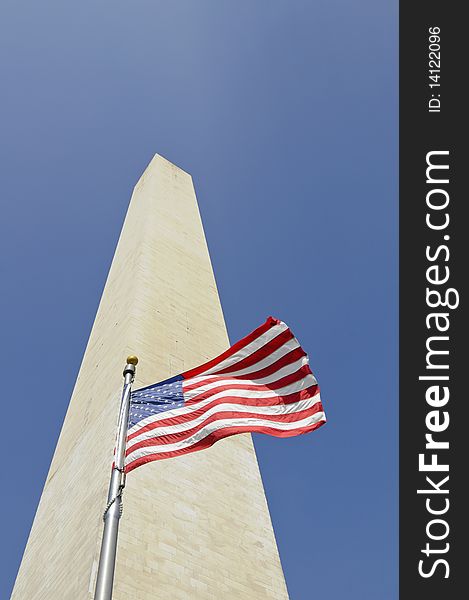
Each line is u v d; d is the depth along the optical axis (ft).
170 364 91.40
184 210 130.62
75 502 76.59
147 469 75.87
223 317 110.83
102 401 86.48
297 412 52.85
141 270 104.73
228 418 51.31
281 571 76.79
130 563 64.49
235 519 78.54
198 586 67.56
